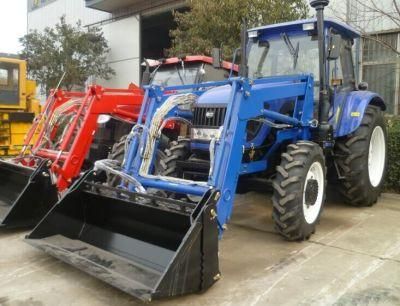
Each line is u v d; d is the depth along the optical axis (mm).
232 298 3084
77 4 18281
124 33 16125
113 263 3281
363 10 8625
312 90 4766
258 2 8703
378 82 8773
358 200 5516
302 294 3139
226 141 3607
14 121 10258
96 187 3768
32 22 21328
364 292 3160
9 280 3422
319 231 4645
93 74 16172
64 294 3184
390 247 4121
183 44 9812
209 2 9109
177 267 2826
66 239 3717
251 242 4324
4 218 4363
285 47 5250
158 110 4188
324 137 4781
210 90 4766
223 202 3484
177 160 4547
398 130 6355
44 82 16172
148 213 3445
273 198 4148
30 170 4715
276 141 4527
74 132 5367
